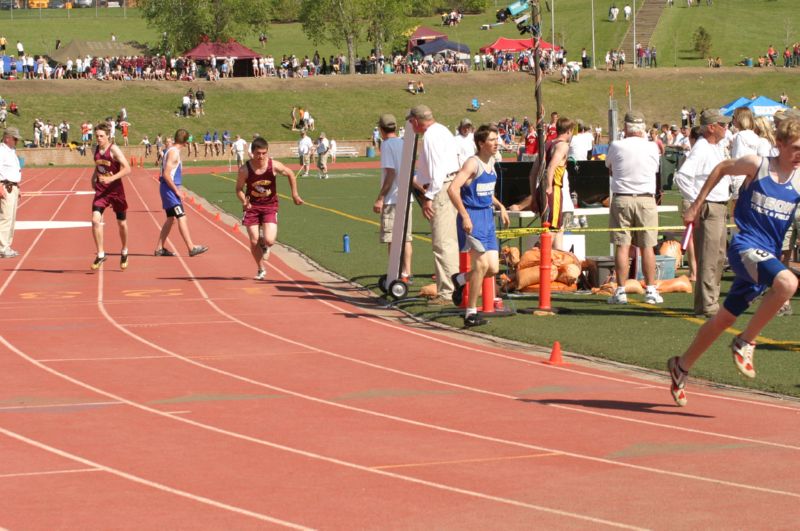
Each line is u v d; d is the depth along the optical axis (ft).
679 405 36.24
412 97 361.51
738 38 444.14
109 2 560.61
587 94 370.12
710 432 33.17
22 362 45.34
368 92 361.92
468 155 69.82
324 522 25.12
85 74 353.92
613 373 42.63
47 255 87.56
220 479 28.71
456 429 33.94
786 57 392.68
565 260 63.62
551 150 61.67
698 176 53.83
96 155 76.28
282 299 63.36
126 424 34.86
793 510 25.54
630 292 62.23
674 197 146.10
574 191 71.46
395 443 32.30
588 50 446.60
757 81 375.45
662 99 367.66
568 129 61.52
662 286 62.75
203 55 365.81
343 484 28.14
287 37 500.74
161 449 31.81
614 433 33.19
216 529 24.68
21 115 320.09
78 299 63.82
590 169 71.36
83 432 33.83
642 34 456.45
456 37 483.10
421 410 36.52
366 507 26.18
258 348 48.32
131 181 216.95
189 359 45.88
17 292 67.00
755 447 31.37
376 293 65.26
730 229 71.56
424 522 25.02
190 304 61.62
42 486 28.17
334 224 111.75
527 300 60.54
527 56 382.42
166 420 35.37
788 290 33.35
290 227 108.68
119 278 73.26
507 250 66.23
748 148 55.16
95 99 335.67
